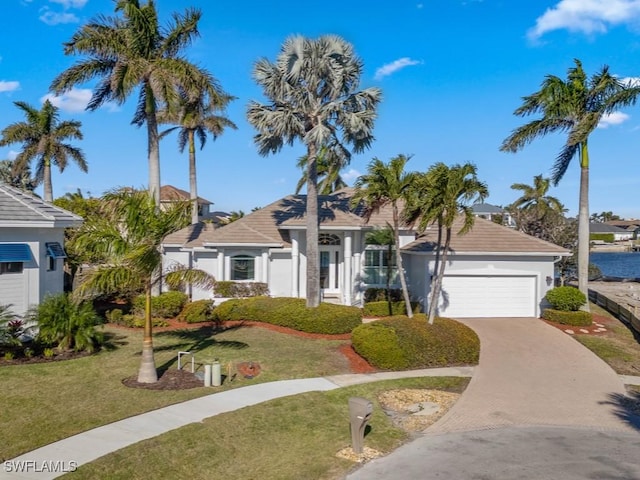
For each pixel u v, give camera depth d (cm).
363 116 2180
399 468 957
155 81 2341
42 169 4272
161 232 1361
